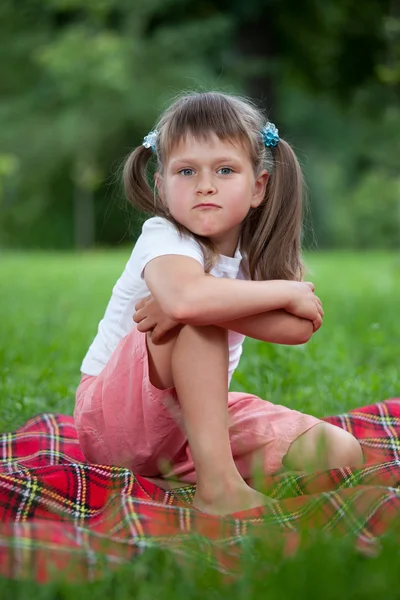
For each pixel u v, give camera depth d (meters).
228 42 26.17
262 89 19.81
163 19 21.67
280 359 5.96
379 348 7.29
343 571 1.97
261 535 2.33
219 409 3.29
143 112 34.38
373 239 55.09
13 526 2.39
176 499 3.25
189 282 3.32
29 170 37.78
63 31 33.09
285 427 3.76
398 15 19.52
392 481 3.10
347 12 19.27
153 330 3.43
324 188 49.44
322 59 20.25
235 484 3.25
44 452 3.97
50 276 17.50
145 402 3.53
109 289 14.23
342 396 5.33
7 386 5.56
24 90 36.81
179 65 33.09
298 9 19.12
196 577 2.08
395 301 11.98
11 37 33.53
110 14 32.31
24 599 2.03
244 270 3.90
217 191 3.52
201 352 3.29
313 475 3.24
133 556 2.30
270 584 1.93
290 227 3.91
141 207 3.99
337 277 18.09
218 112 3.58
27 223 41.34
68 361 6.99
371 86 21.28
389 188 53.75
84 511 3.08
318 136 41.25
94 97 35.00
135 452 3.71
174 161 3.57
